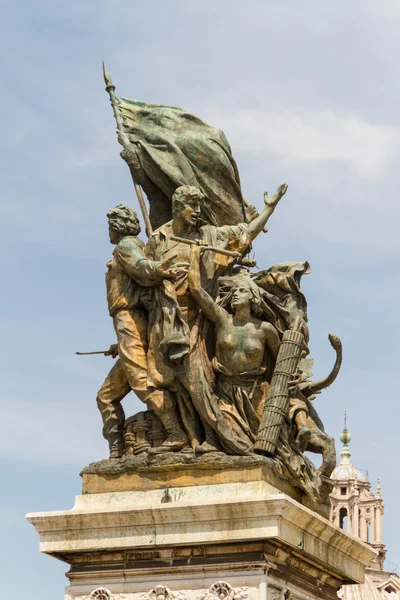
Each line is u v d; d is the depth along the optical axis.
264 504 22.50
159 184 25.64
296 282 25.02
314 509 24.08
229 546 22.84
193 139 25.62
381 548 106.19
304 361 25.06
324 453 24.41
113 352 24.92
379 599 98.38
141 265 24.12
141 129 25.88
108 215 24.88
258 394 24.19
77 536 23.42
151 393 23.88
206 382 23.67
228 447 23.44
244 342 24.05
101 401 24.55
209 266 24.41
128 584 23.23
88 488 23.77
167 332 23.75
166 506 22.91
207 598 22.77
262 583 22.61
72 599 23.47
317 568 24.16
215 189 25.55
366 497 111.81
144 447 23.94
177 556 23.08
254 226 25.73
